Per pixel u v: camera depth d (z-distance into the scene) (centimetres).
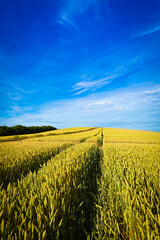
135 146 1020
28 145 1130
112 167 436
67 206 235
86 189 371
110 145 1105
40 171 395
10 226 163
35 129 6881
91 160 670
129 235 173
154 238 144
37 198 217
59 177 295
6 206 192
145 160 509
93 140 1870
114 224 206
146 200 210
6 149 860
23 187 269
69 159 495
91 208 295
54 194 219
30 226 161
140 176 322
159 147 970
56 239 167
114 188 299
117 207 242
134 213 184
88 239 186
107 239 184
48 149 888
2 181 403
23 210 188
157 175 323
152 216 168
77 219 251
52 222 180
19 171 486
